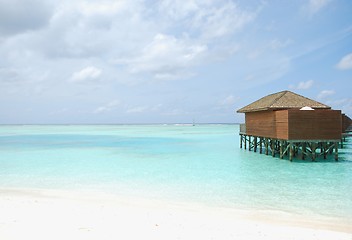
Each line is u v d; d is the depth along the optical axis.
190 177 15.94
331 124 20.31
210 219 8.87
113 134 65.12
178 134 64.19
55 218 8.57
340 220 9.10
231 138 49.66
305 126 20.25
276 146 26.47
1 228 7.62
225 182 14.70
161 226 8.05
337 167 18.91
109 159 23.31
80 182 14.78
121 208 9.97
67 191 12.87
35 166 19.89
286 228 8.12
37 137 53.41
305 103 22.73
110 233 7.42
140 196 12.04
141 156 25.20
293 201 11.31
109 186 13.88
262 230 7.88
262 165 19.94
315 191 12.88
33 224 7.98
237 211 10.01
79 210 9.52
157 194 12.38
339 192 12.70
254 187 13.61
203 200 11.46
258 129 25.94
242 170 18.06
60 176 16.36
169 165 20.19
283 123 20.95
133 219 8.64
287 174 16.77
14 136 56.56
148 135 60.38
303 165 19.77
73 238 7.04
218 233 7.58
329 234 7.67
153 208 10.15
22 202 10.52
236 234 7.53
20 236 7.09
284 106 22.34
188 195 12.22
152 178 15.73
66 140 45.25
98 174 16.91
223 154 26.38
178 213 9.48
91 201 11.04
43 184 14.35
